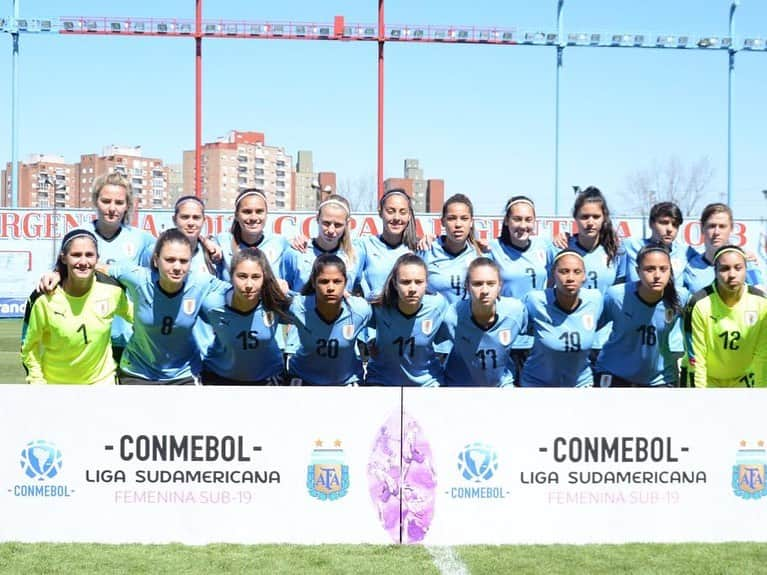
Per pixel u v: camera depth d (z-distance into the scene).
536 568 4.68
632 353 6.64
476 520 5.25
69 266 5.79
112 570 4.57
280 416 5.21
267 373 6.48
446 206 7.58
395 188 7.83
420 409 5.25
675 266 7.84
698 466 5.35
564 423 5.29
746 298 6.21
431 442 5.24
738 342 6.20
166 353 6.41
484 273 6.08
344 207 7.47
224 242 7.82
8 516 5.16
